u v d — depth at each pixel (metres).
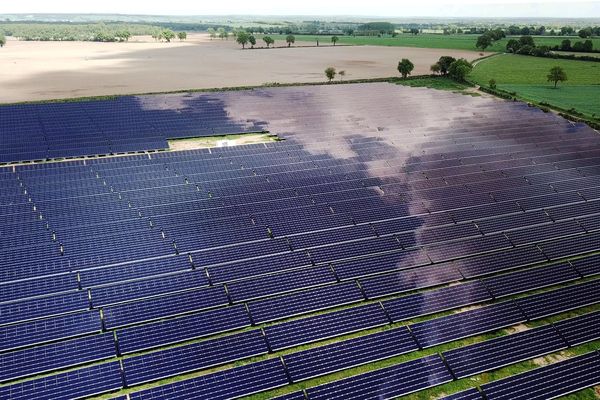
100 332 37.91
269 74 163.12
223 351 36.00
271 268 46.16
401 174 68.44
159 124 88.25
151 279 43.19
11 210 54.56
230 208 57.00
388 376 33.69
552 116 98.44
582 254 50.28
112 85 138.00
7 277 42.75
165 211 55.78
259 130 87.88
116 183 62.41
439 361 35.00
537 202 60.88
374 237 52.28
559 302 41.94
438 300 42.00
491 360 35.56
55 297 40.16
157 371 34.12
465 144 81.25
